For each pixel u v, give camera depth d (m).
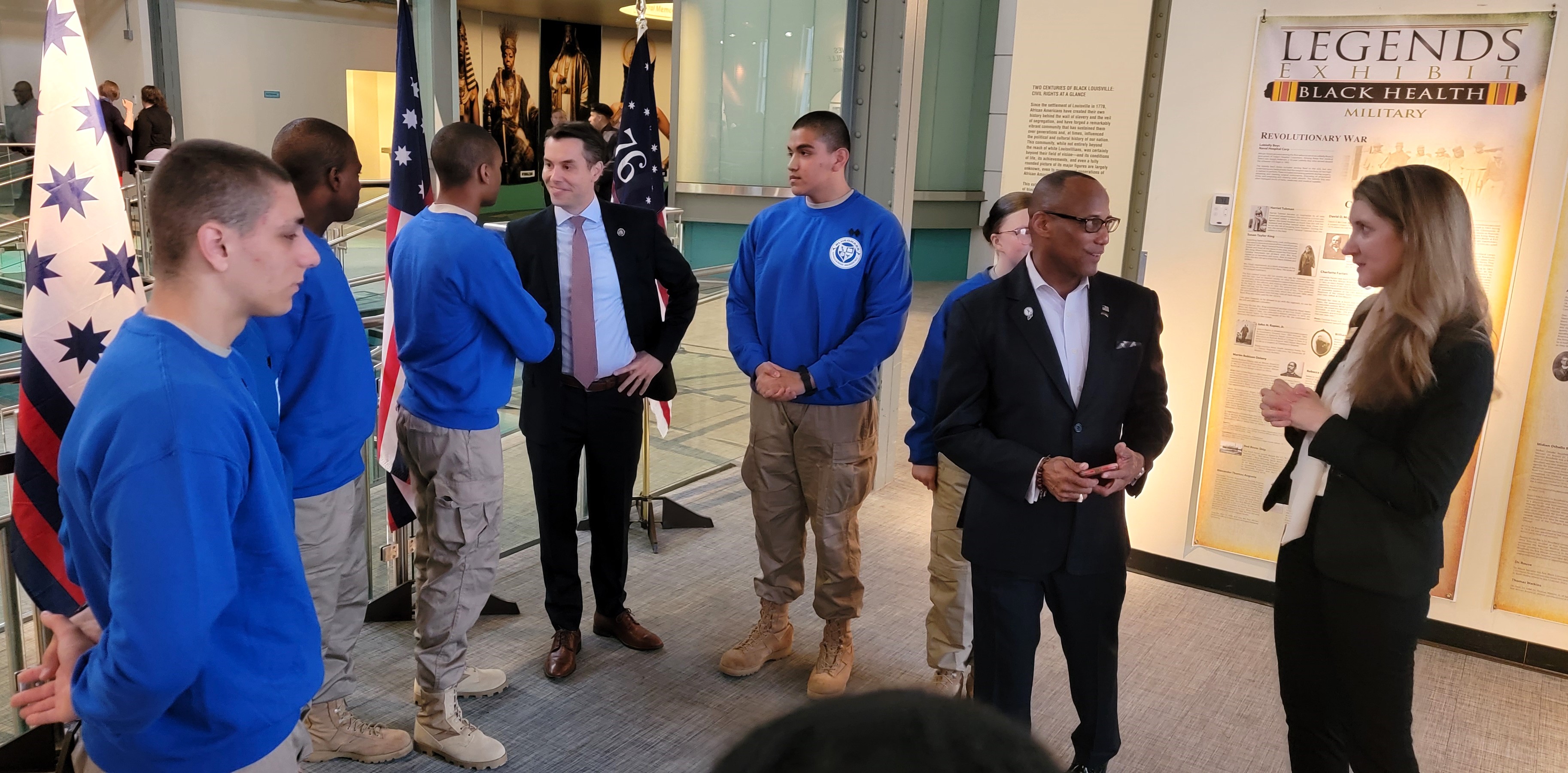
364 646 3.36
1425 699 3.21
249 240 1.36
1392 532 2.02
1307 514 2.21
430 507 2.75
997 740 0.36
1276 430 3.69
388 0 14.95
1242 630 3.63
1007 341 2.30
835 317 3.01
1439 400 1.95
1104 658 2.42
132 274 2.27
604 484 3.24
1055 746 2.91
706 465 5.25
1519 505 3.35
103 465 1.28
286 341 2.24
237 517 1.40
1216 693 3.22
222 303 1.38
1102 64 3.80
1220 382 3.76
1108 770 2.81
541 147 14.68
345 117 14.89
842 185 3.02
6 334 5.89
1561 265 3.16
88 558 1.38
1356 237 2.09
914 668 3.34
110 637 1.27
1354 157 3.39
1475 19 3.16
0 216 9.01
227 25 13.34
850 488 3.10
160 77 12.80
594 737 2.88
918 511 4.80
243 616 1.43
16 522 2.16
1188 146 3.67
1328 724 2.25
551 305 3.03
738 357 3.16
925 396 2.95
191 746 1.42
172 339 1.33
